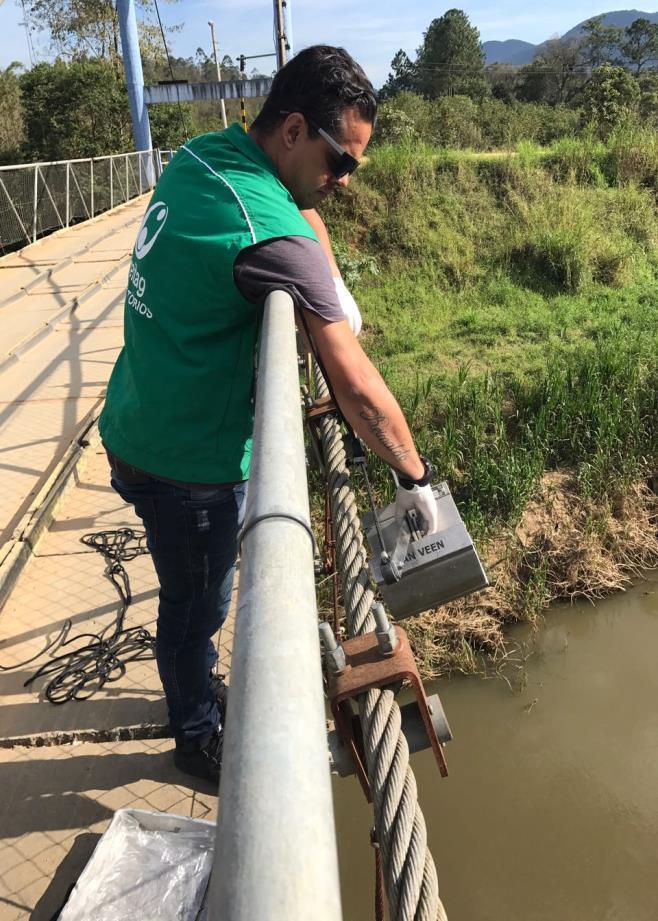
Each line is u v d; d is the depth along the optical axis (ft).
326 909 1.33
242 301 4.68
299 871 1.36
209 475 5.36
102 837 5.94
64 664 8.61
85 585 10.09
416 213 38.52
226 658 8.51
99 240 39.58
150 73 109.81
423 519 5.05
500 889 10.59
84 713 7.89
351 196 38.99
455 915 10.25
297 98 4.71
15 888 6.08
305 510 2.37
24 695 8.20
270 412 2.95
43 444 14.34
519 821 11.73
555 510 18.61
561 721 13.76
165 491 5.47
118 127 95.25
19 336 21.88
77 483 13.07
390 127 69.10
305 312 4.50
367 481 5.68
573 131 55.83
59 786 7.07
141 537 11.27
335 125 4.72
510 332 28.55
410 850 2.91
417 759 12.92
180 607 6.10
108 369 18.83
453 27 240.32
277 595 1.95
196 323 4.86
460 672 14.88
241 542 2.30
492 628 15.61
